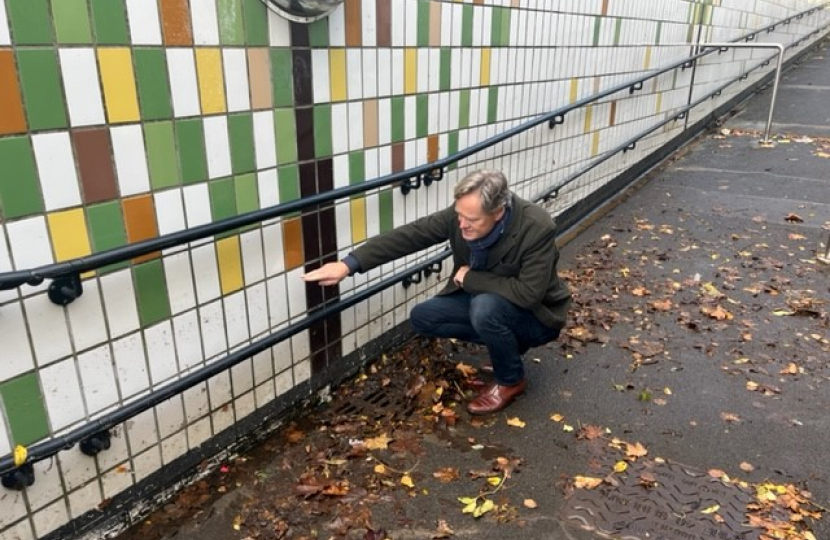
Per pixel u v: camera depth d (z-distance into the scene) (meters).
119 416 2.16
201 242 2.40
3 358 1.87
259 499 2.59
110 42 1.95
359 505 2.56
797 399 3.31
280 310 2.83
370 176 3.19
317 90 2.75
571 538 2.40
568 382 3.47
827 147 8.66
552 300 3.11
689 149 8.79
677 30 7.34
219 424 2.68
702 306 4.38
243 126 2.45
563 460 2.84
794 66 14.96
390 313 3.66
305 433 3.01
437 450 2.90
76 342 2.05
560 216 5.67
